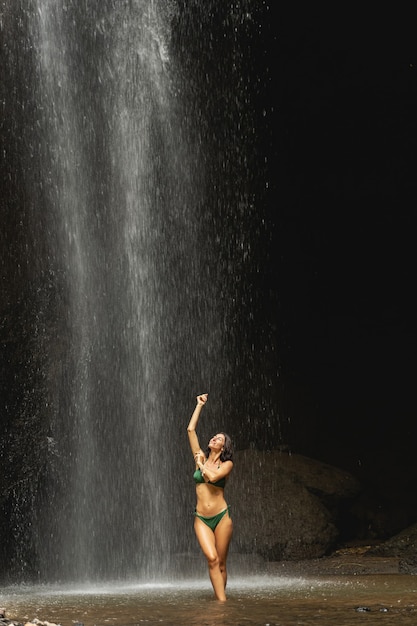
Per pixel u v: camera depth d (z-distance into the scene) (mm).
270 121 19484
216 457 8305
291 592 8836
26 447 13117
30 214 13016
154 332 16812
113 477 15328
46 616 6910
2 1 12055
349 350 21547
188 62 16672
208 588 10266
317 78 19562
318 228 21469
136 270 16078
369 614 6602
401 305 21438
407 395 21000
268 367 20875
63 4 13234
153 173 16281
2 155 12469
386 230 21266
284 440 20688
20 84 12633
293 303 21375
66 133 13711
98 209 14641
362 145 20562
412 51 18594
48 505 13633
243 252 19828
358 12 18219
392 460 20172
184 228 17547
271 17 17953
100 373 14828
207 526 8164
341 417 21094
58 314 13570
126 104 15008
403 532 14547
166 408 17562
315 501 15719
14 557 12891
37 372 13211
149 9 15102
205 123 17594
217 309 19328
